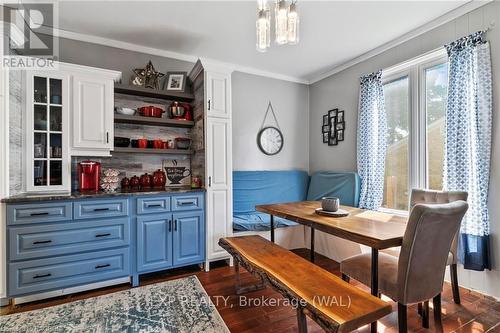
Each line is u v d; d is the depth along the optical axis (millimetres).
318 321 1176
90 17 2527
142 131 3160
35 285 2094
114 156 3008
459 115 2332
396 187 3090
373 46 3168
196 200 2791
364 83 3295
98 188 2709
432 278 1523
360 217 2000
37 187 2346
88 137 2541
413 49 2838
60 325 1825
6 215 2020
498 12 2172
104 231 2342
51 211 2150
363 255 1919
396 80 3102
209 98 2879
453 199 2000
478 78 2248
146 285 2455
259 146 3951
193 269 2863
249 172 3721
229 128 2994
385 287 1549
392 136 3146
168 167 3289
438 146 2686
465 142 2303
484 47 2223
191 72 3232
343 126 3734
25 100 2322
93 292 2311
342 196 3436
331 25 2689
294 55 3416
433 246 1471
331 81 3939
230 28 2750
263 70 3938
